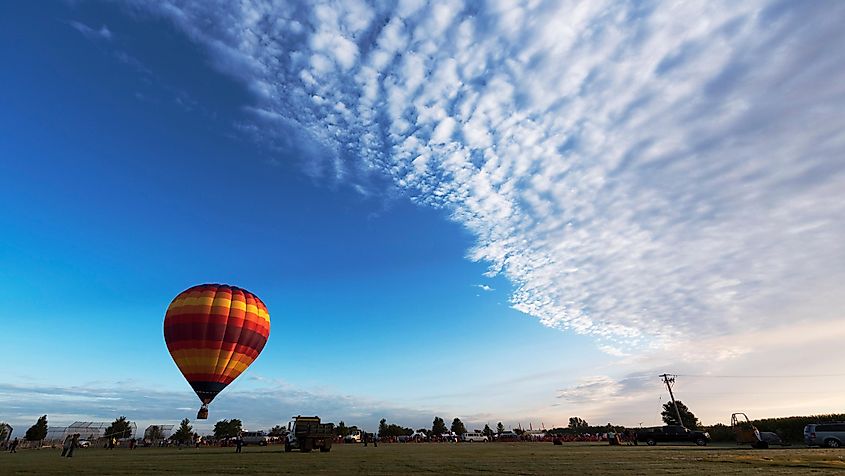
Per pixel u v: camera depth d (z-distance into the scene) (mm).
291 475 19078
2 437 99188
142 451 52719
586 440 96500
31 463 29703
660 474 17672
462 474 19188
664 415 91062
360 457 33156
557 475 17984
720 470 19156
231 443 87438
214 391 39688
